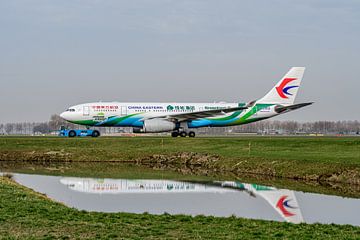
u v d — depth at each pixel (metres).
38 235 18.83
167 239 18.89
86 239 18.44
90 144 73.75
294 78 89.88
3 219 21.97
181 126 85.38
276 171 50.53
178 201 34.78
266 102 88.88
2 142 75.56
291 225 23.47
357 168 44.94
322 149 62.72
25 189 35.53
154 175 51.00
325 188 41.22
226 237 19.66
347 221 27.86
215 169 56.88
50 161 67.06
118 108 83.81
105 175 50.88
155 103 85.44
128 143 73.69
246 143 70.12
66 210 25.69
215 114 82.81
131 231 20.34
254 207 32.41
